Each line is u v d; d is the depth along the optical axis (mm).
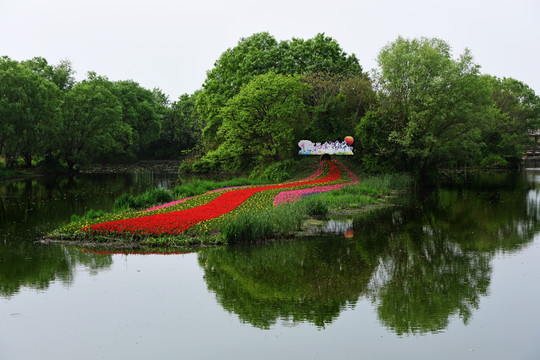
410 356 8359
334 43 52406
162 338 9031
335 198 26578
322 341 8969
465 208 26062
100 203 28031
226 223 17094
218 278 12750
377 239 17672
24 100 46750
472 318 10062
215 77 52031
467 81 36562
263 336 9156
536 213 24203
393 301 11062
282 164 40094
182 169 60031
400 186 36062
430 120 37219
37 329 9406
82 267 13555
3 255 14727
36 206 26531
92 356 8281
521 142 67938
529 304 10859
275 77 40125
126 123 72188
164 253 15172
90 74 61812
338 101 44906
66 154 57906
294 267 13859
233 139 41125
